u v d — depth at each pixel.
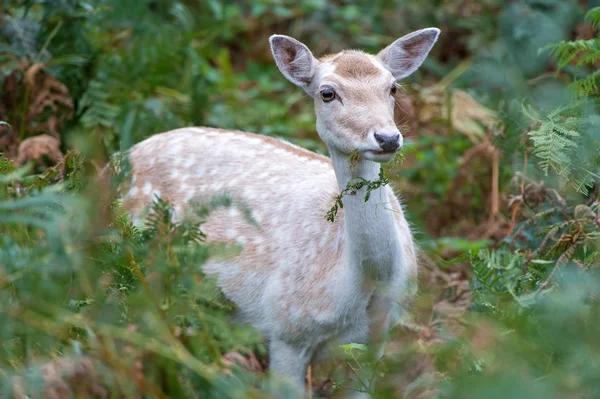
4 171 9.09
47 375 6.56
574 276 7.35
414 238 11.63
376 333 9.49
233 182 10.62
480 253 9.21
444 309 9.51
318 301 9.46
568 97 10.16
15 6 13.56
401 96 14.11
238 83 17.70
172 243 7.24
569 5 12.95
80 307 7.50
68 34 13.38
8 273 6.97
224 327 7.29
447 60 17.22
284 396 7.21
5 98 12.56
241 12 19.64
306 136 15.62
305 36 18.47
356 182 9.12
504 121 10.98
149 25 14.45
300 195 10.15
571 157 9.04
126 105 13.23
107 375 6.68
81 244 7.32
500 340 7.09
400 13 18.02
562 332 6.74
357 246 9.10
